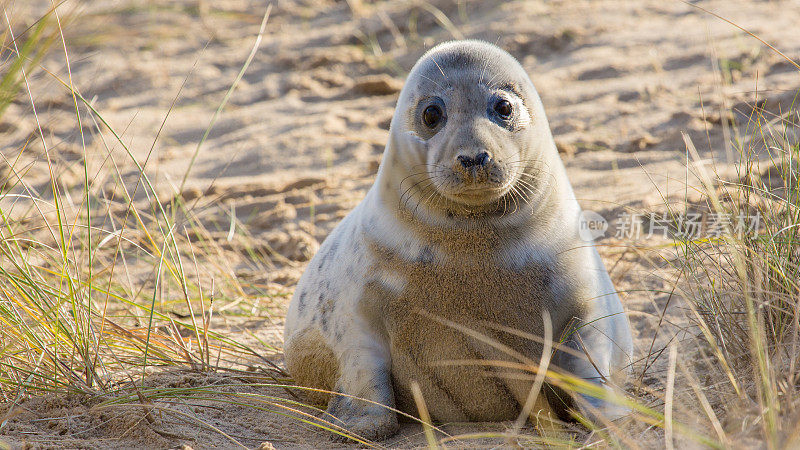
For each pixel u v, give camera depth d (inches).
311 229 622.8
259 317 497.4
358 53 912.9
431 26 941.2
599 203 552.1
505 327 317.1
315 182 693.3
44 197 637.9
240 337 467.5
